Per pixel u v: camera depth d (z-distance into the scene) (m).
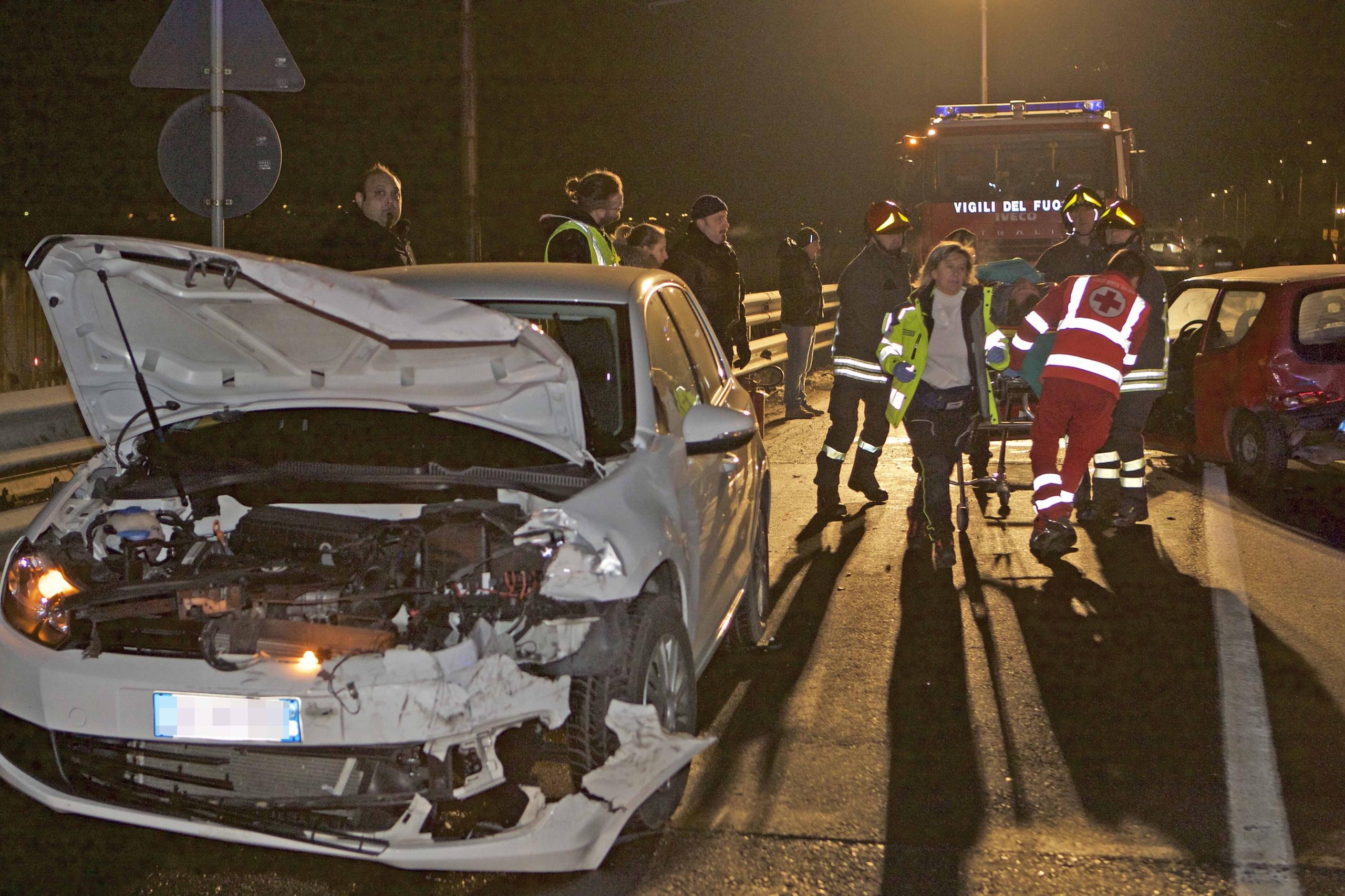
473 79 16.72
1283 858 4.13
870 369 9.32
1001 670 6.00
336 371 4.28
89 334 4.38
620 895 3.94
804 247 14.23
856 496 10.15
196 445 4.93
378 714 3.68
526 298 5.15
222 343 4.30
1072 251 9.98
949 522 7.70
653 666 4.20
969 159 18.86
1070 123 18.61
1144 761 4.92
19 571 4.25
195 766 4.02
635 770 3.92
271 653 3.83
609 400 4.83
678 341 5.61
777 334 17.64
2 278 9.08
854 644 6.42
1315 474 10.63
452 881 4.03
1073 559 8.06
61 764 4.04
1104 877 4.02
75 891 3.94
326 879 4.03
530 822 3.76
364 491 4.71
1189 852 4.18
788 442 12.82
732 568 5.58
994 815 4.46
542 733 4.25
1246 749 5.02
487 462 4.71
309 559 4.36
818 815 4.47
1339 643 6.31
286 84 7.13
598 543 3.98
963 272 7.67
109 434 4.73
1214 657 6.12
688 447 4.82
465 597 3.95
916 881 4.01
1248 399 9.78
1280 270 10.38
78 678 3.88
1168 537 8.59
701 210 9.52
